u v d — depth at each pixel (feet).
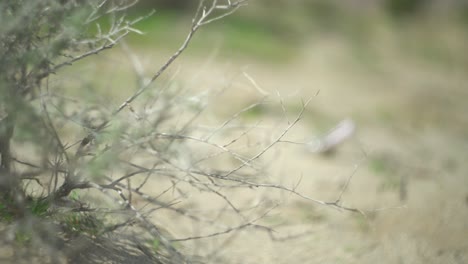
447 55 50.60
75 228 9.00
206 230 11.10
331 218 12.78
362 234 12.10
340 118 24.62
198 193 12.70
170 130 9.46
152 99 9.81
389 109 28.22
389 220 12.84
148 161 10.95
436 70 44.06
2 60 7.98
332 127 22.50
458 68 45.62
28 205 8.81
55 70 8.43
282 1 55.52
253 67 33.96
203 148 12.64
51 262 8.05
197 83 13.30
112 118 8.45
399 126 24.48
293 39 47.80
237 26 44.93
